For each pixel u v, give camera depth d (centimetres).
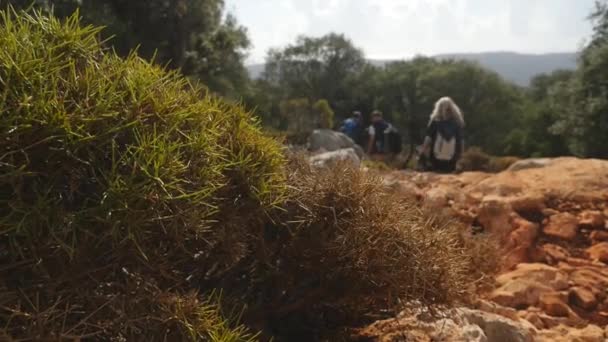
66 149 113
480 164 1584
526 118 5306
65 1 1227
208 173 135
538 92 7331
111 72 131
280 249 191
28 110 108
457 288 201
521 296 304
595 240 404
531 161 622
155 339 127
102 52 139
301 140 1213
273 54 7581
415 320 215
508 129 5997
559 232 414
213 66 2245
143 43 1656
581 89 2309
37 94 110
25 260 110
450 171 771
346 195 193
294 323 208
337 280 192
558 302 299
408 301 195
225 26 2388
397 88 6519
